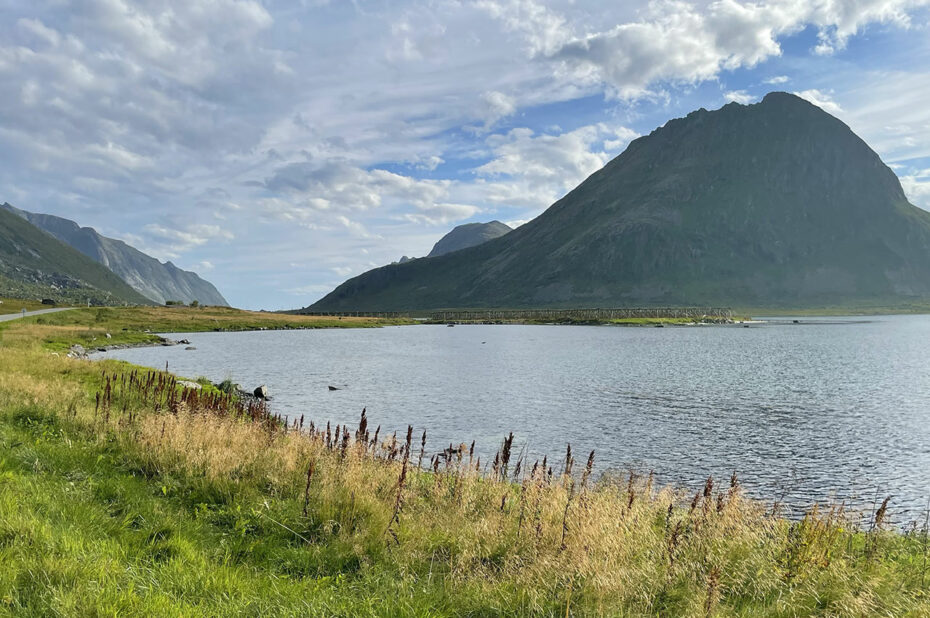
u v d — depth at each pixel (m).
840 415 37.31
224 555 8.47
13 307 144.38
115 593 6.14
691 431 32.19
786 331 152.75
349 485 11.19
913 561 11.20
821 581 8.82
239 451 13.28
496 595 7.82
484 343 105.88
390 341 110.75
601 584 7.97
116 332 95.12
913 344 100.75
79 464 11.87
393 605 7.07
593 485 15.46
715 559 9.22
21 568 6.35
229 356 73.38
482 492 13.11
